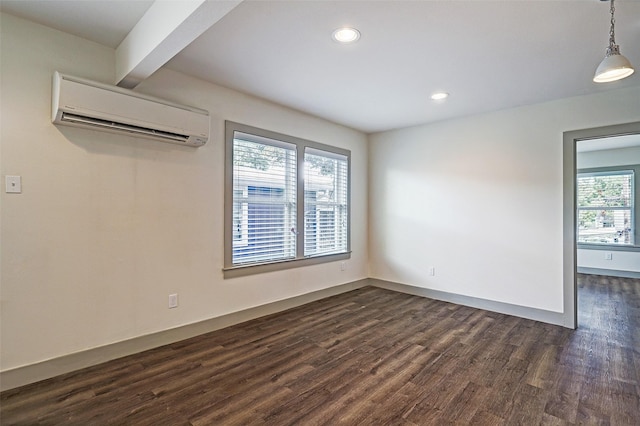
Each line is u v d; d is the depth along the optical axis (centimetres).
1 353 218
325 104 384
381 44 245
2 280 218
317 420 193
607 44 242
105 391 220
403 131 493
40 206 231
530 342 309
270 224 389
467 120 428
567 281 353
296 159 414
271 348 291
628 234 612
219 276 336
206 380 236
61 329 241
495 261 405
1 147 217
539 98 358
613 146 603
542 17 209
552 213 365
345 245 496
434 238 459
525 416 198
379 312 397
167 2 192
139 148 279
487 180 412
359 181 519
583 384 234
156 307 290
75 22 228
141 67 233
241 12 205
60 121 233
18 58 223
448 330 339
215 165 331
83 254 250
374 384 233
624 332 336
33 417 193
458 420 194
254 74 302
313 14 207
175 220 302
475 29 224
